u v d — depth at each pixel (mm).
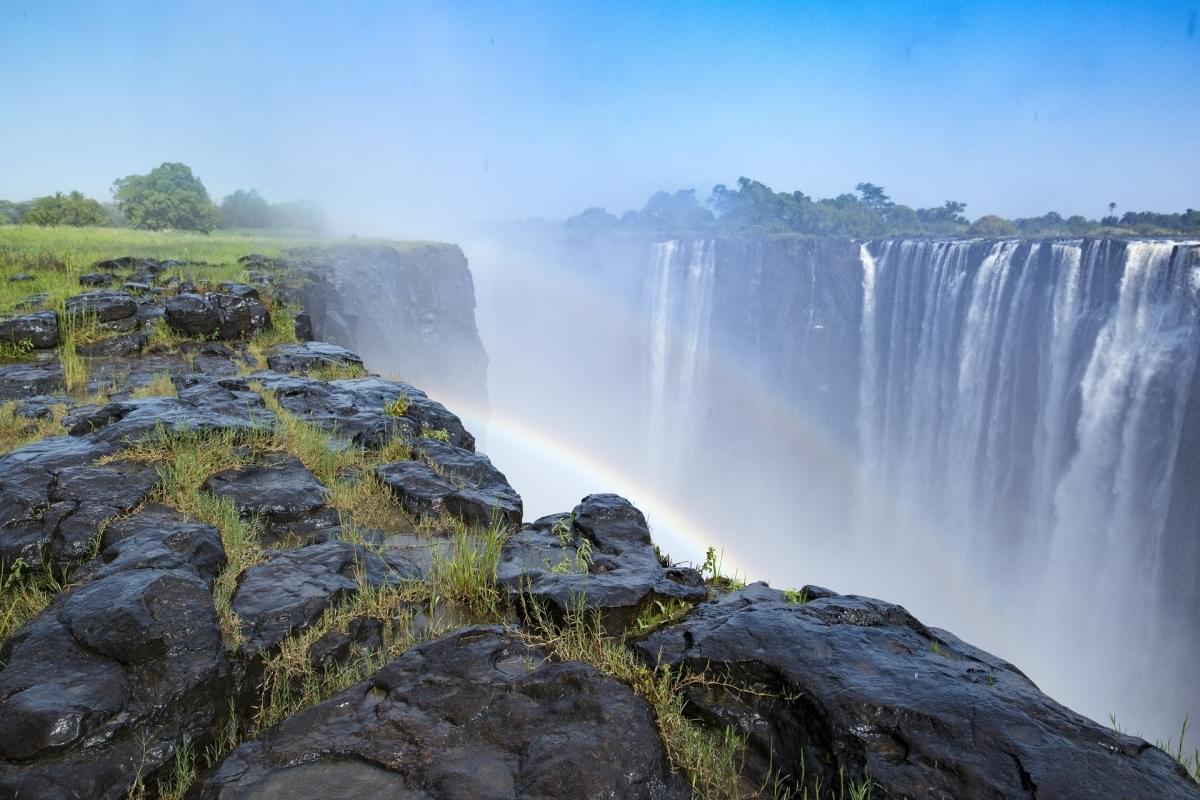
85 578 3805
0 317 10711
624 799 2527
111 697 2822
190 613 3248
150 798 2711
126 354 10727
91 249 19594
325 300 18453
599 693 3008
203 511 4922
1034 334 41281
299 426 7027
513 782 2531
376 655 3756
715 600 4422
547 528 5738
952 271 46781
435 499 5871
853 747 2873
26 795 2486
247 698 3297
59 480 4918
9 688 2820
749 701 3285
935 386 48312
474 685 3094
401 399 8688
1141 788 2598
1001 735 2850
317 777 2590
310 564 4406
